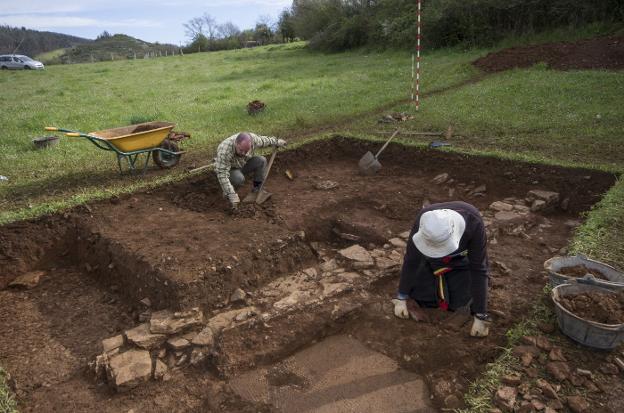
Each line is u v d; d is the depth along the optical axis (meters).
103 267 4.97
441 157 7.21
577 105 9.57
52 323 4.34
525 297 3.96
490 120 9.05
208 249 4.73
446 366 3.45
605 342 3.05
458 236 2.85
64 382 3.61
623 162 6.39
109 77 23.06
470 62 15.90
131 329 3.88
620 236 4.45
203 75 21.52
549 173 6.28
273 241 4.93
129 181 6.85
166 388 3.46
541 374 3.02
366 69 18.27
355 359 3.70
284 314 3.96
